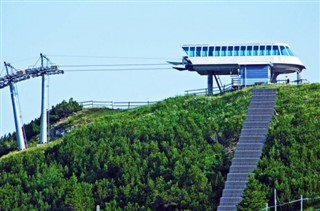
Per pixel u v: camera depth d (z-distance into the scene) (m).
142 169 184.88
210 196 175.62
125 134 197.62
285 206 166.38
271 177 173.50
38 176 188.50
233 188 176.62
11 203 182.50
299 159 178.00
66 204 178.38
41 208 179.62
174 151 188.00
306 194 167.25
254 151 185.88
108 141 195.62
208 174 180.62
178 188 176.62
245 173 180.00
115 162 187.50
